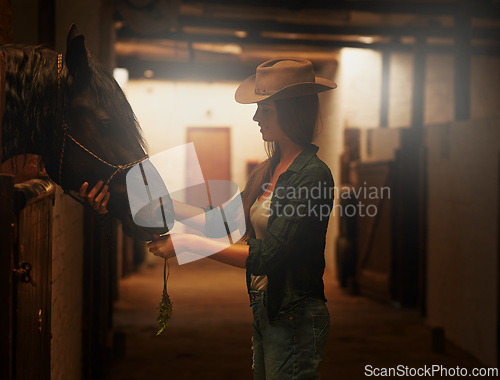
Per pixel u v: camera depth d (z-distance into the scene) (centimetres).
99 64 174
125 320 598
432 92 776
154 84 1240
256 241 180
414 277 686
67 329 301
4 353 127
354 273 826
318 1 629
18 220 134
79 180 168
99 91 166
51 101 162
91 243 378
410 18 733
